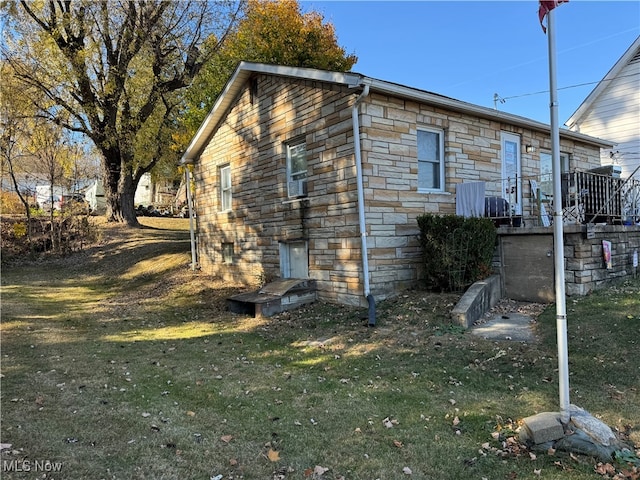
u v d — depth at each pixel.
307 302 8.70
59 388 4.61
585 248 7.21
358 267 7.73
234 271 11.69
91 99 17.55
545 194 9.91
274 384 4.78
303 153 9.30
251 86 10.71
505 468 3.02
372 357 5.53
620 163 14.44
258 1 20.02
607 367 4.67
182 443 3.38
